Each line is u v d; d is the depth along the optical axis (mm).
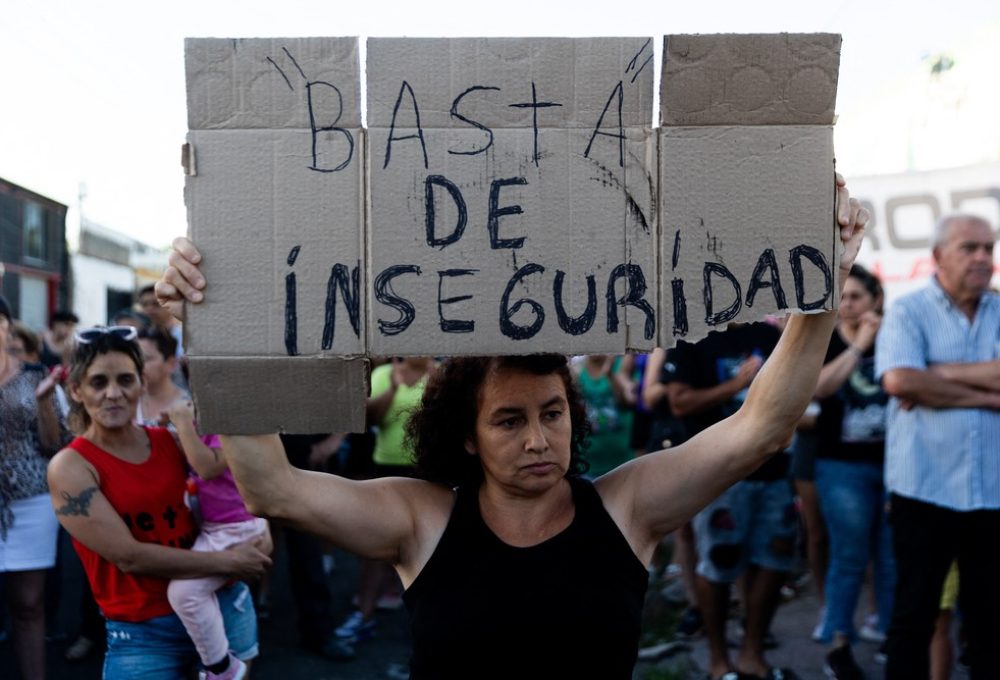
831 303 1705
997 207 6273
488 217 1660
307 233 1650
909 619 3744
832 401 4629
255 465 1750
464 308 1661
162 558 3008
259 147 1642
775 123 1686
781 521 4348
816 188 1697
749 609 4484
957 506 3666
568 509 1953
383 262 1652
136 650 3100
